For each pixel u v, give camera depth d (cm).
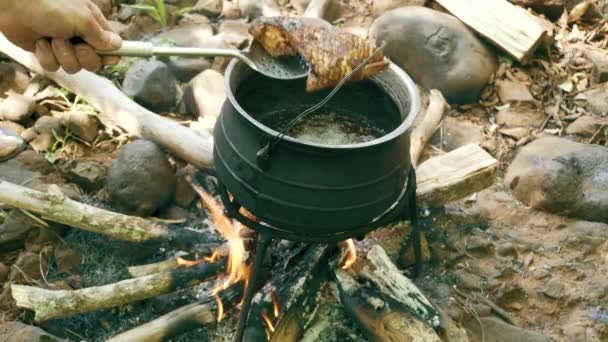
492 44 343
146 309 233
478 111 331
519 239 270
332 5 370
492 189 293
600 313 246
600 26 375
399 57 335
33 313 227
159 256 249
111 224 233
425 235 262
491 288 250
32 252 243
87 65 174
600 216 275
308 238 188
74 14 161
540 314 247
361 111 215
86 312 223
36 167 266
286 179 177
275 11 364
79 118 280
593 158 285
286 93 214
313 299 217
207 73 302
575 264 262
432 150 309
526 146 301
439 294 246
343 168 176
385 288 213
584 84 345
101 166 267
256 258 192
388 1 368
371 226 194
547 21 364
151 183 252
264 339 208
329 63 185
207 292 236
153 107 300
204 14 365
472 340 232
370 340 206
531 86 340
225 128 191
